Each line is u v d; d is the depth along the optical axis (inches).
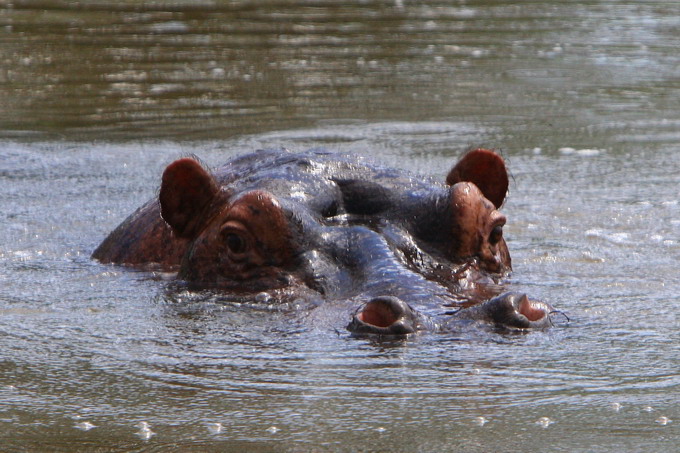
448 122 2155.5
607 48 3107.8
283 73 2746.1
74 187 1584.6
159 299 940.0
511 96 2450.8
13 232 1300.4
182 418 624.1
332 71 2768.2
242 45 3164.4
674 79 2659.9
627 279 1037.2
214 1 4003.4
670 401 644.1
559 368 707.4
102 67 2824.8
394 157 1782.7
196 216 1036.5
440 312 810.2
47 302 951.0
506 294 808.9
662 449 565.0
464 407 633.6
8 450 579.8
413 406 634.2
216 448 574.2
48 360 759.1
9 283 1036.5
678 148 1889.8
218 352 764.6
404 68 2812.5
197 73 2746.1
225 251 957.2
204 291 947.3
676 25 3503.9
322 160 1053.8
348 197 1000.9
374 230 956.6
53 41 3208.7
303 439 584.4
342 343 762.8
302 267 917.8
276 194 976.9
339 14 3742.6
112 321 872.3
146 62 2896.2
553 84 2596.0
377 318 781.9
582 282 1019.9
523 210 1411.2
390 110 2284.7
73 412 640.4
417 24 3545.8
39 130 2090.3
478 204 971.3
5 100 2411.4
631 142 1950.1
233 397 661.3
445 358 723.4
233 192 1018.1
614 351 754.8
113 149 1889.8
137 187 1583.4
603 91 2514.8
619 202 1462.8
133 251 1120.2
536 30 3412.9
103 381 703.1
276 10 3816.4
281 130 2064.5
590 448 567.5
